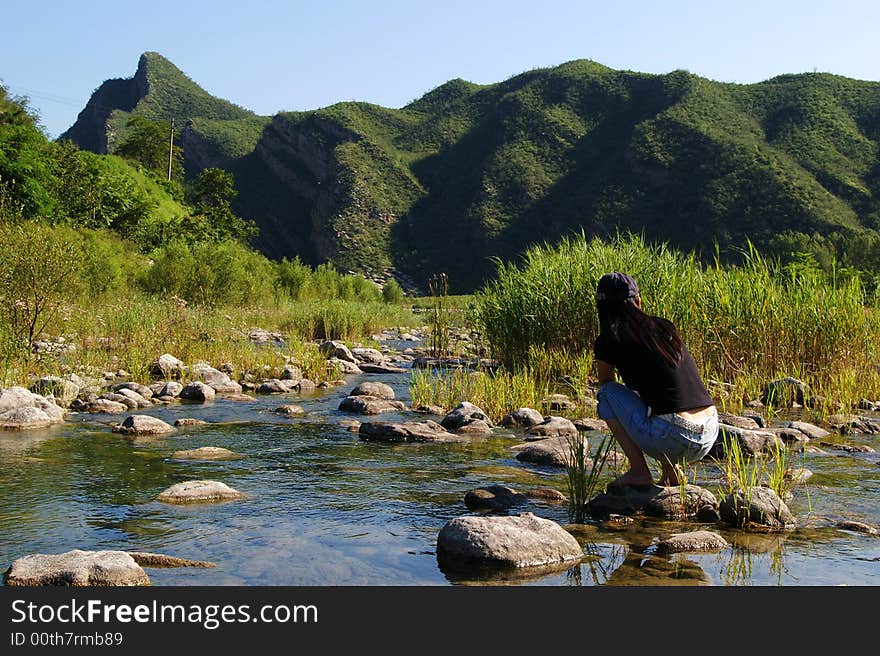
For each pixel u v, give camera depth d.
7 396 6.86
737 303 9.70
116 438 6.15
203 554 3.48
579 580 3.27
